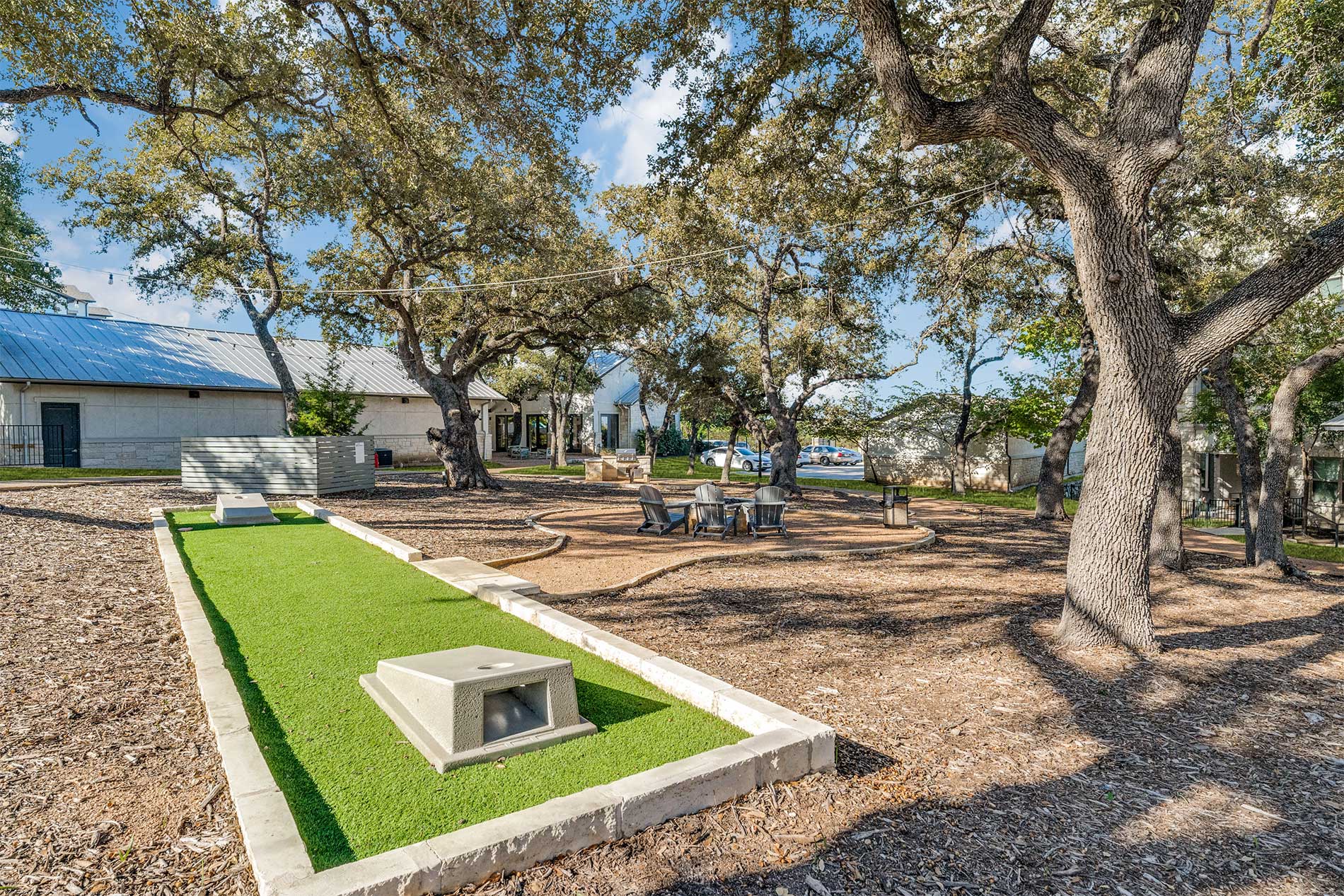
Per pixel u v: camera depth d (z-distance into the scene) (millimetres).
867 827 3324
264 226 18859
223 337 27625
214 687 4320
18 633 5633
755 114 9805
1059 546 12141
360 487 16953
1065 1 8250
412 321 17984
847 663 5688
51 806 3215
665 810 3197
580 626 5781
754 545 11172
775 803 3451
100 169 18391
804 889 2859
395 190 14625
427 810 3109
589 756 3674
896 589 8344
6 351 20891
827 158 10914
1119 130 6062
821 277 18375
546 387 37094
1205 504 21547
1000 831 3369
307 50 10656
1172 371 6176
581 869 2861
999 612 7359
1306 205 8914
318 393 18641
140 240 19047
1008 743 4344
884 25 6246
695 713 4293
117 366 22422
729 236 17562
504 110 9570
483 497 17578
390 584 7488
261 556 8922
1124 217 6039
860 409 29219
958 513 17875
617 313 19000
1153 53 5973
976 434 25922
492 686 3707
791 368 22672
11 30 8672
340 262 16812
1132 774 4020
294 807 3131
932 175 13594
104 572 7734
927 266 16219
